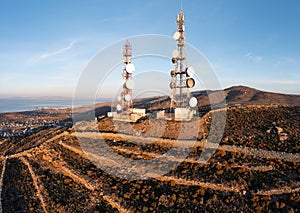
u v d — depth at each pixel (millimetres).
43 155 29641
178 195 17938
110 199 19344
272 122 29344
